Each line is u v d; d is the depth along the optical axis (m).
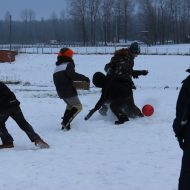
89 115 12.97
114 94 12.41
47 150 9.70
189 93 5.43
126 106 12.88
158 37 131.25
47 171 8.12
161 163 8.60
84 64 54.72
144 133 11.30
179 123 5.44
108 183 7.45
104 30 130.50
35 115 14.39
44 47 100.56
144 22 130.75
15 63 55.81
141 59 60.12
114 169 8.23
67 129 11.87
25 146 10.18
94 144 10.23
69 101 11.77
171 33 136.88
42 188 7.22
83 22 129.00
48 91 24.00
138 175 7.87
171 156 9.11
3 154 9.38
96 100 17.81
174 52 79.56
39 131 11.84
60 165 8.51
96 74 12.75
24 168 8.31
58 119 13.61
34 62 56.75
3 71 46.16
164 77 39.25
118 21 132.88
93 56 65.75
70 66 11.65
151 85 31.09
